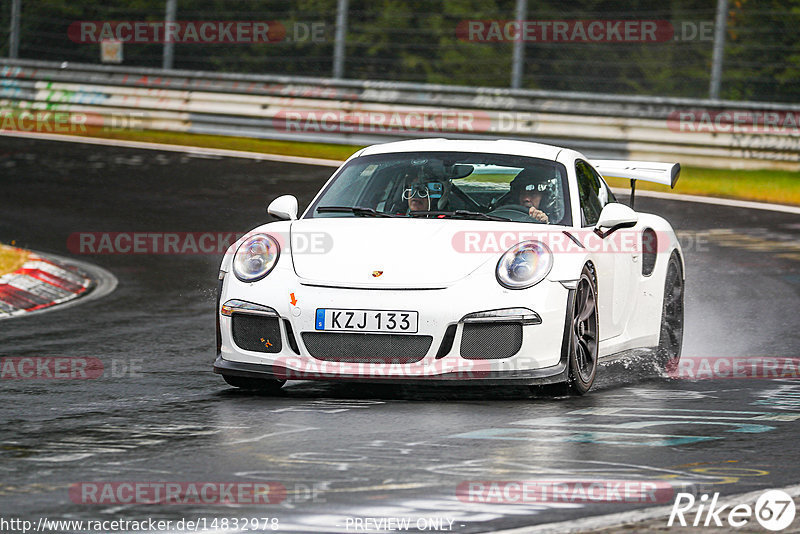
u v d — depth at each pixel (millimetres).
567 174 23672
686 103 61875
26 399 20922
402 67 97438
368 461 15727
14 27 77625
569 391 20984
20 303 34375
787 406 20234
